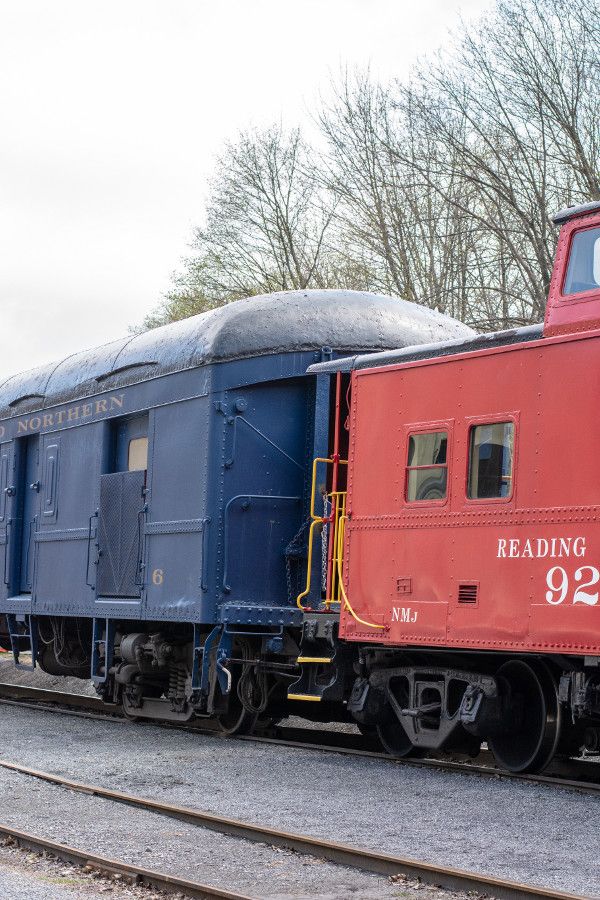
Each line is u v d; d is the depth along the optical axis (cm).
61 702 1816
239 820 829
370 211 3047
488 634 1016
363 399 1181
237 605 1301
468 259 2970
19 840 774
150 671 1455
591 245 1003
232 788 980
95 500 1555
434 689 1123
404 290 3034
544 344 996
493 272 2955
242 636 1328
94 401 1581
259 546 1334
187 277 3741
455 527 1061
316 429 1324
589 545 935
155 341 1473
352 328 1358
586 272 1002
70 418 1645
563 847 756
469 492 1053
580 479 951
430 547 1085
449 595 1059
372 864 705
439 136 2728
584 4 2592
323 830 809
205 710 1415
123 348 1559
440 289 2930
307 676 1245
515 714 1065
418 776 1042
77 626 1648
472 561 1040
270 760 1144
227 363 1328
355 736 1418
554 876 682
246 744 1285
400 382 1140
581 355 963
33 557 1716
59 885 673
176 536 1362
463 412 1066
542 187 2619
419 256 3075
